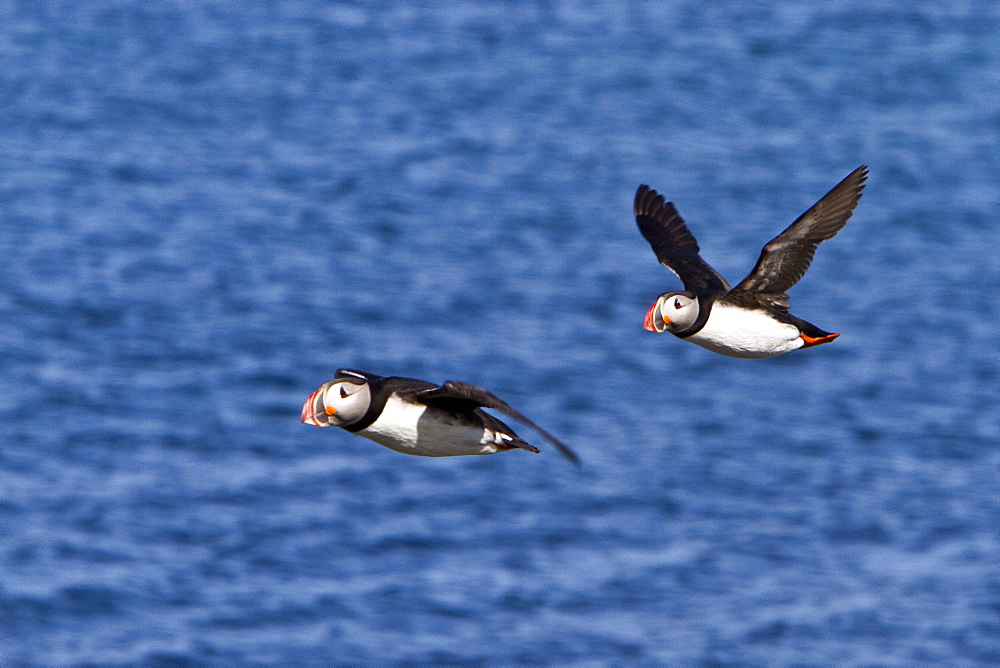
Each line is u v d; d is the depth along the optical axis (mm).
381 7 58500
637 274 30609
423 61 50125
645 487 20094
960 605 16609
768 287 10406
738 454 21500
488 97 45688
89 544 17906
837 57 51312
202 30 54125
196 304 28250
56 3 57312
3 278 29234
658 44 52844
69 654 15289
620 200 35875
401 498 19453
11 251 31031
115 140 40375
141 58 49750
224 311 27906
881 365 26000
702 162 38938
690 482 20312
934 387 24844
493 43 52750
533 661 15133
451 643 15594
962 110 45062
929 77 48875
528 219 34375
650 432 22391
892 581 17250
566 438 22016
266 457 20984
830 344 27125
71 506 19062
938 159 40031
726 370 25484
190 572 17188
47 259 30641
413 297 28953
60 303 27906
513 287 29641
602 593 16828
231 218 34188
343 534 18281
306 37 53531
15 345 25609
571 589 16891
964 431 22750
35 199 34906
